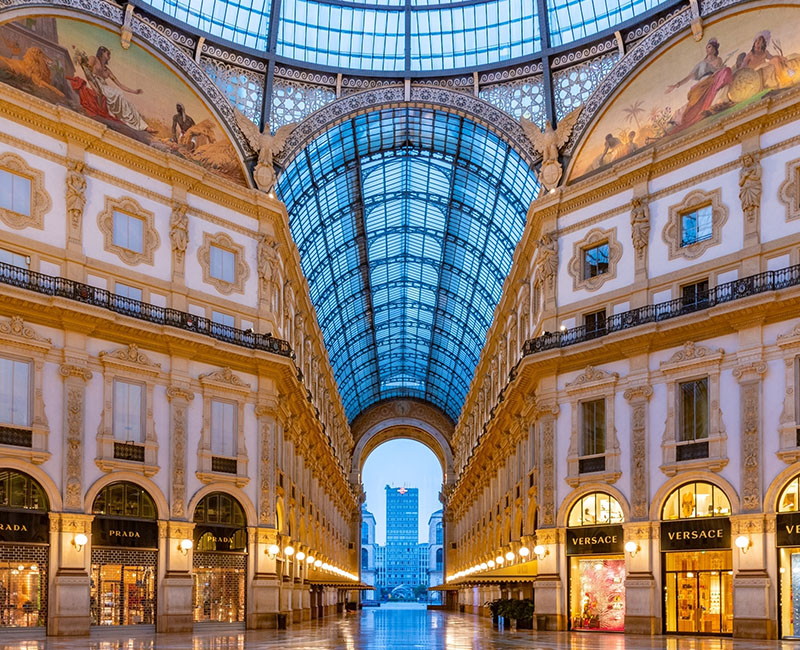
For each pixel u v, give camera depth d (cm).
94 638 2809
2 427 2802
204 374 3469
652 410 3219
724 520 2925
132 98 3450
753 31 3200
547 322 3703
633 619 3117
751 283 2928
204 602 3362
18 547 2812
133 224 3350
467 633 3384
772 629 2731
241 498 3525
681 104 3412
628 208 3478
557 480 3497
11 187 2952
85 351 3061
